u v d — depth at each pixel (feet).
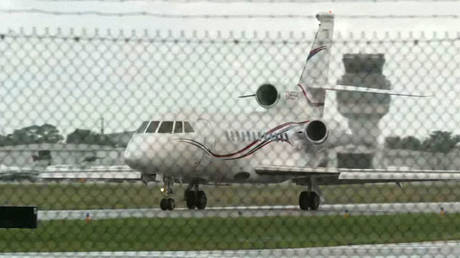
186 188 347.36
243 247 170.91
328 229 216.95
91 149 166.40
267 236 194.80
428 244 184.14
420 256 157.89
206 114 334.24
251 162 352.69
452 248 166.20
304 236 196.24
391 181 336.90
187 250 165.58
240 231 206.18
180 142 313.73
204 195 345.31
